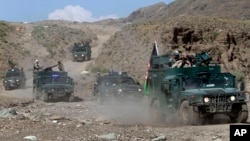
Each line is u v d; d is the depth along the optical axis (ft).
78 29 410.11
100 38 387.75
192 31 164.76
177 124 56.13
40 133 45.80
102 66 176.24
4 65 222.89
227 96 52.90
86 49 234.99
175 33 165.07
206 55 58.34
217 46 160.15
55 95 101.24
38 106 89.81
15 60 238.48
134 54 172.14
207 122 54.44
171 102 57.41
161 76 60.44
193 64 59.11
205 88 55.21
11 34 310.04
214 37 164.96
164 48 162.09
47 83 104.58
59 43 320.29
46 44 302.86
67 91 102.58
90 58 235.40
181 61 59.21
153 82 62.80
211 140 42.01
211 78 56.13
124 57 174.19
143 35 181.98
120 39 190.90
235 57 158.20
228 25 173.47
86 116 70.74
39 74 111.04
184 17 184.85
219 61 156.35
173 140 41.88
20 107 87.10
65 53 299.17
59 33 345.72
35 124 53.06
